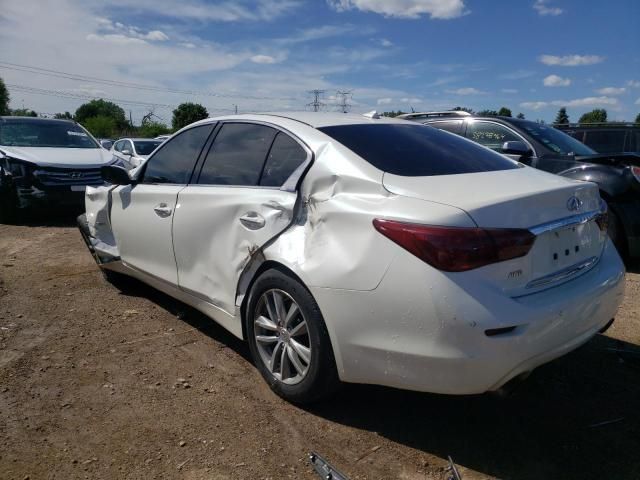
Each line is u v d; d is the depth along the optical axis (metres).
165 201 3.97
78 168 8.66
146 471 2.48
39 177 8.34
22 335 3.98
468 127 7.46
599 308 2.77
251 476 2.46
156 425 2.84
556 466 2.55
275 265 3.05
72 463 2.53
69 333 4.02
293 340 2.97
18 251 6.65
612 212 5.77
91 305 4.64
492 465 2.56
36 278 5.43
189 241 3.71
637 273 5.71
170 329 4.12
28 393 3.14
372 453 2.64
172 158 4.17
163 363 3.55
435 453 2.64
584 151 6.73
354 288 2.57
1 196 8.45
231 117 3.81
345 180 2.84
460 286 2.33
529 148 6.65
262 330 3.21
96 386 3.23
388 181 2.73
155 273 4.18
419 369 2.43
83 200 8.67
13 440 2.69
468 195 2.56
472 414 2.99
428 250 2.37
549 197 2.66
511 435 2.80
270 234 3.07
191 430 2.80
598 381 3.37
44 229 8.23
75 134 10.05
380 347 2.52
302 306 2.82
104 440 2.71
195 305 3.84
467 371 2.33
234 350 3.77
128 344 3.85
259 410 2.99
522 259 2.47
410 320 2.41
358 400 3.11
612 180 5.71
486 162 3.32
